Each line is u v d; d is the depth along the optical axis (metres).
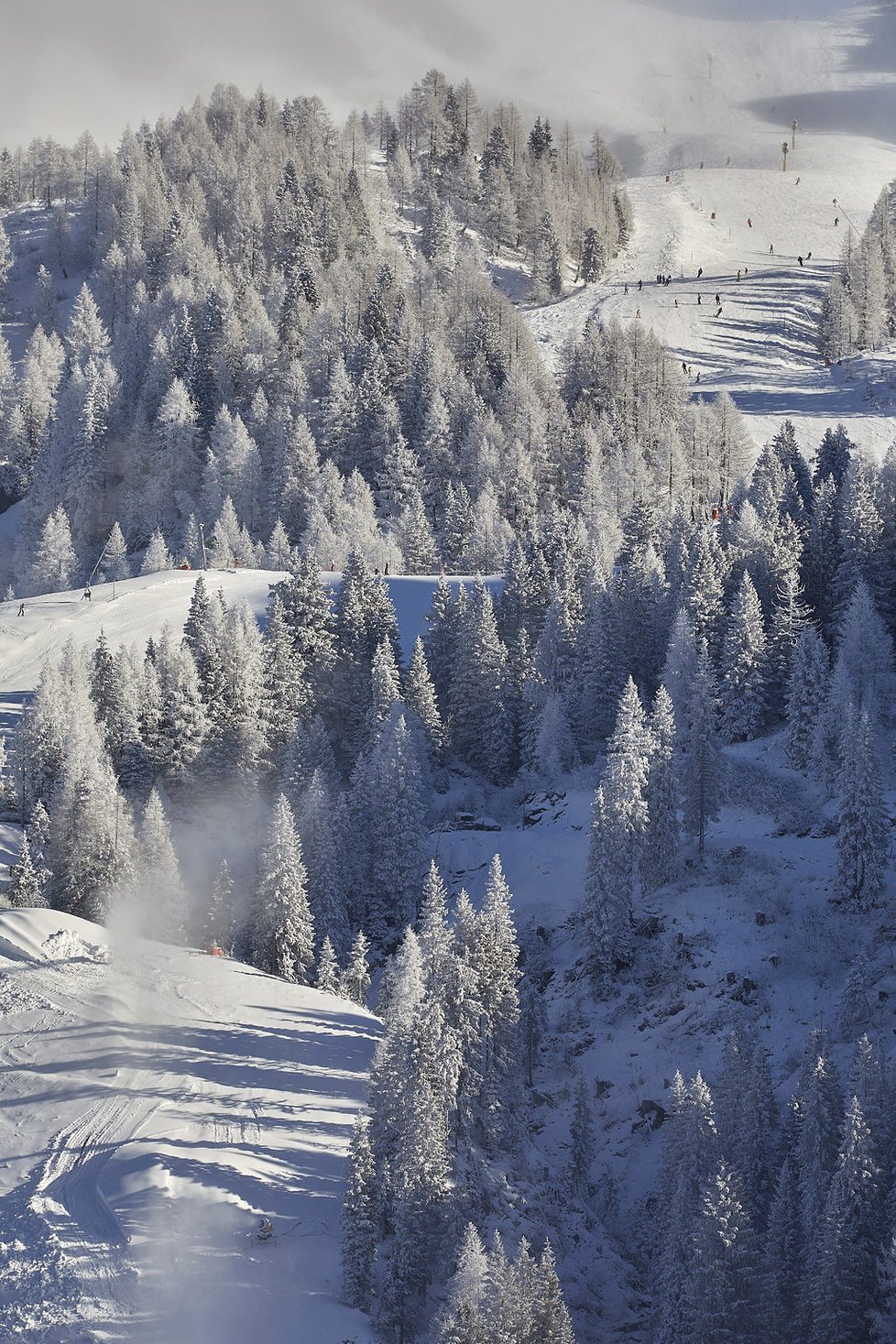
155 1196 74.69
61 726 141.50
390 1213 75.56
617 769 120.62
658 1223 90.00
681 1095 88.62
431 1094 77.69
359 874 135.00
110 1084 86.75
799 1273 78.50
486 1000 91.62
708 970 114.06
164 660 158.38
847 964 112.06
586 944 120.06
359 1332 68.75
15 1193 75.56
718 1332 74.44
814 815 134.75
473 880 139.12
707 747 130.25
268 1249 72.69
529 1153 96.00
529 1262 68.38
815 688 145.75
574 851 139.00
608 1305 83.94
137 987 101.06
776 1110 86.44
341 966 122.75
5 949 103.56
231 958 112.81
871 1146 76.75
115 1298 68.06
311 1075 90.75
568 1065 110.88
